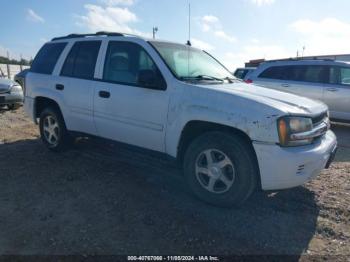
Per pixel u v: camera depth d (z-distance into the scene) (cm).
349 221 362
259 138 339
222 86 406
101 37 504
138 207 378
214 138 371
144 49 440
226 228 339
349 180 479
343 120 879
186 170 400
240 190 359
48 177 463
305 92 907
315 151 352
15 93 1031
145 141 438
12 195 405
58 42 577
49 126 582
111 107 463
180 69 425
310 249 309
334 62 884
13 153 572
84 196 405
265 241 319
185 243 311
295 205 394
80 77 512
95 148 603
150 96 419
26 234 320
